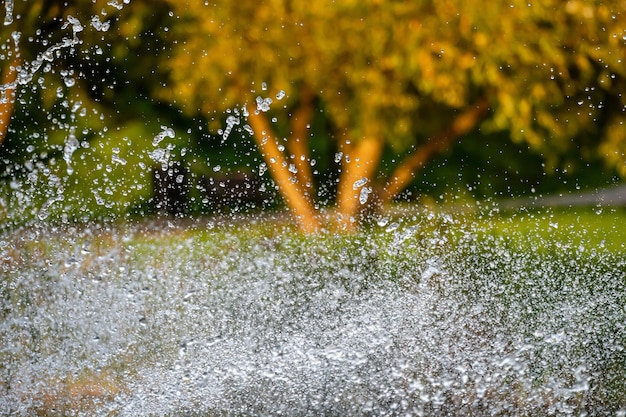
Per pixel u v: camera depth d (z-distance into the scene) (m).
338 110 17.45
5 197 11.10
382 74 16.78
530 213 16.53
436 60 16.48
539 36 16.42
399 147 17.86
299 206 15.65
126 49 16.83
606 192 21.58
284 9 16.17
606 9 16.67
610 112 17.83
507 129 21.92
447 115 18.64
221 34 16.08
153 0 16.59
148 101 18.75
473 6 16.22
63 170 14.45
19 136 16.38
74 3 16.45
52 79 16.59
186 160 17.92
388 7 16.22
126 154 16.14
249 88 16.53
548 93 16.92
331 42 16.25
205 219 12.58
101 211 12.65
